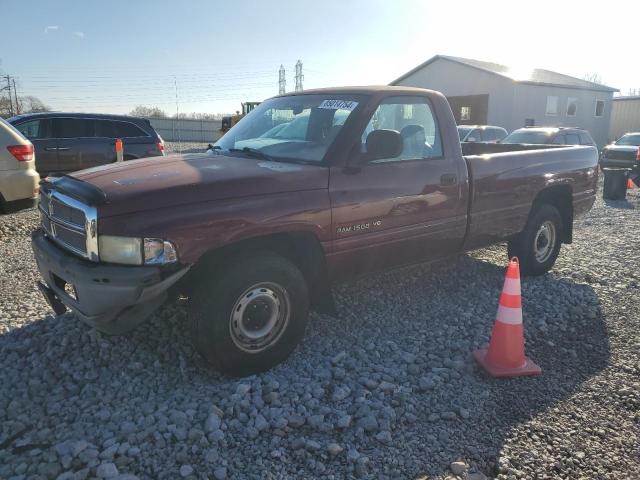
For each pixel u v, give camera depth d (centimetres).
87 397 328
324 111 421
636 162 1742
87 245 312
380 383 350
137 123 1262
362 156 392
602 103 3484
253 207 334
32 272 575
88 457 269
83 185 325
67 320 423
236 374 346
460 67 3206
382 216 404
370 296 510
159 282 304
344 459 279
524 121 3062
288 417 307
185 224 309
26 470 262
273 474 265
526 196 534
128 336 400
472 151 721
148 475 262
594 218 996
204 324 328
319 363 376
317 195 364
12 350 378
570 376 371
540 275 594
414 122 442
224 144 463
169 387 341
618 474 273
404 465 275
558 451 289
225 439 289
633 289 552
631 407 333
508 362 367
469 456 283
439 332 434
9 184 752
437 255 470
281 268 350
